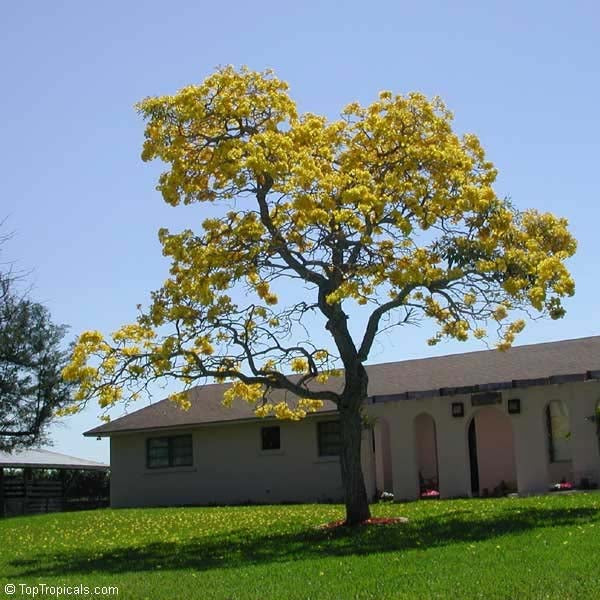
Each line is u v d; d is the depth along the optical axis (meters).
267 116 17.53
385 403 26.53
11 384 34.56
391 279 16.48
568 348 27.33
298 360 19.39
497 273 16.61
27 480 37.53
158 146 17.14
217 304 16.78
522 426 24.80
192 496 31.30
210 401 32.75
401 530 16.22
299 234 16.84
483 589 10.38
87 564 15.27
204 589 11.80
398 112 17.69
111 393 17.02
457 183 17.00
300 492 29.33
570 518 16.02
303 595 10.89
